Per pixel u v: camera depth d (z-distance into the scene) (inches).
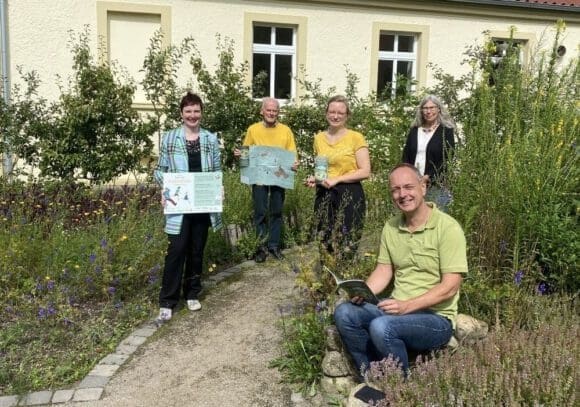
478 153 197.2
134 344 179.0
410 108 374.6
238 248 265.3
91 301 209.0
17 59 426.6
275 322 191.2
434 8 536.1
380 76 547.2
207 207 194.5
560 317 146.2
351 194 200.8
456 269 133.7
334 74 515.8
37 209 271.0
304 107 412.8
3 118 316.2
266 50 501.7
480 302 160.2
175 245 193.8
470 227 176.4
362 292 134.1
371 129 357.7
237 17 477.4
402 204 137.2
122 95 327.9
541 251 171.3
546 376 116.3
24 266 216.2
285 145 259.9
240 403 146.6
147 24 457.7
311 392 148.1
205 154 195.9
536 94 211.3
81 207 285.3
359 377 145.8
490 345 128.5
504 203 175.9
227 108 371.2
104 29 443.2
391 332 130.5
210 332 186.5
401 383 122.4
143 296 214.5
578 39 587.5
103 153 325.1
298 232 283.9
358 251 190.5
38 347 174.7
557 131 184.4
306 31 501.0
